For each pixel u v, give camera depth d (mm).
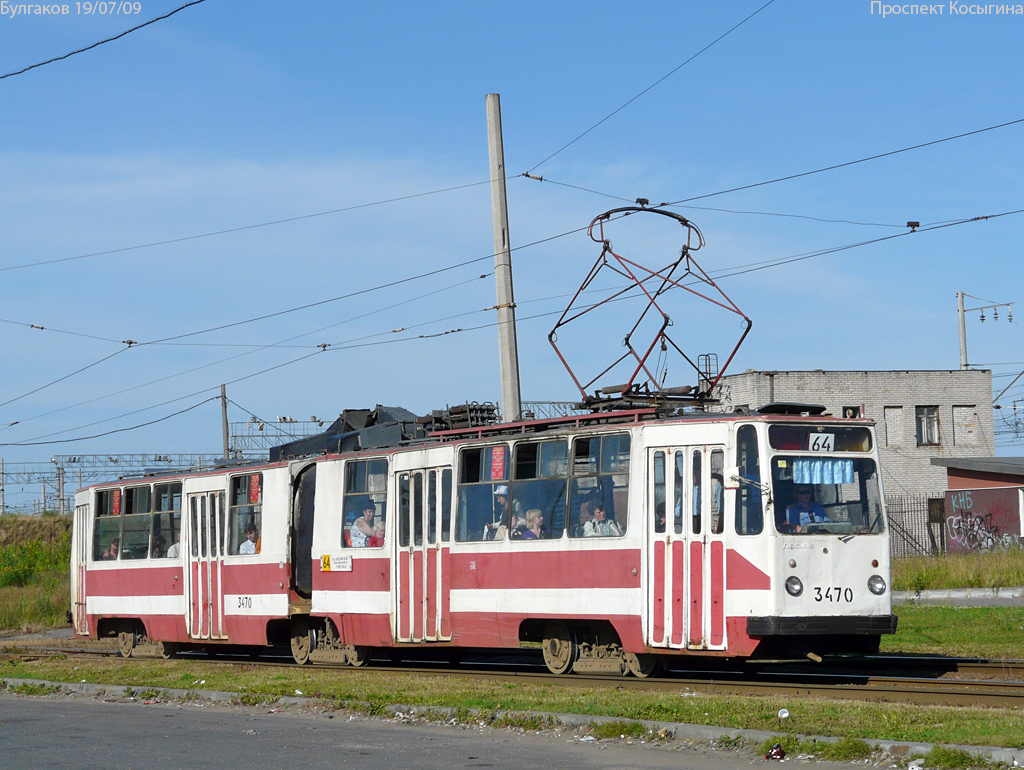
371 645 19875
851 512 15953
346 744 11867
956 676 16000
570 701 13531
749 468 15680
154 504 25000
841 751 10133
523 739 11953
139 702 16406
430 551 19156
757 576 15367
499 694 14477
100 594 26266
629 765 10344
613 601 16547
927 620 24156
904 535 50156
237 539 22719
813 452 15891
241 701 15383
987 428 53219
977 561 33062
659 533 16188
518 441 18141
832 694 13953
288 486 21766
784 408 16312
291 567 21625
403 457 19828
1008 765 9227
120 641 26078
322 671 18984
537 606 17469
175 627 23969
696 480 16031
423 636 19078
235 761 11055
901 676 16016
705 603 15727
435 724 13070
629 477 16594
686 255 18250
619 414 17109
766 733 10828
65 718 14688
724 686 15117
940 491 52688
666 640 15945
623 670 16797
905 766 9680
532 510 17781
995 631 22016
